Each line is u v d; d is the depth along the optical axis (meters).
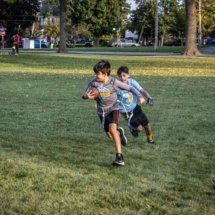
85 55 46.88
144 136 9.93
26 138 9.66
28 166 7.39
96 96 7.67
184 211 5.64
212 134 10.23
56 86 20.02
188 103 14.98
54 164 7.59
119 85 7.79
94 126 11.06
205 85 20.52
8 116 12.40
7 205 5.75
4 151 8.46
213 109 13.77
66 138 9.71
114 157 8.09
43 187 6.40
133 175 7.04
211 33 88.19
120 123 11.37
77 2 104.06
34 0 90.94
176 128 10.91
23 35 104.56
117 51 61.91
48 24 108.69
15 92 17.72
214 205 5.84
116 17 109.12
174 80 22.80
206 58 41.97
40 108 13.83
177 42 119.38
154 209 5.71
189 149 8.82
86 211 5.61
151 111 13.35
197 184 6.65
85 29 109.31
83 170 7.26
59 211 5.60
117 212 5.60
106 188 6.40
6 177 6.81
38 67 32.59
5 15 88.81
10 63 36.16
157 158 8.10
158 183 6.67
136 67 31.67
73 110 13.51
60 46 56.06
